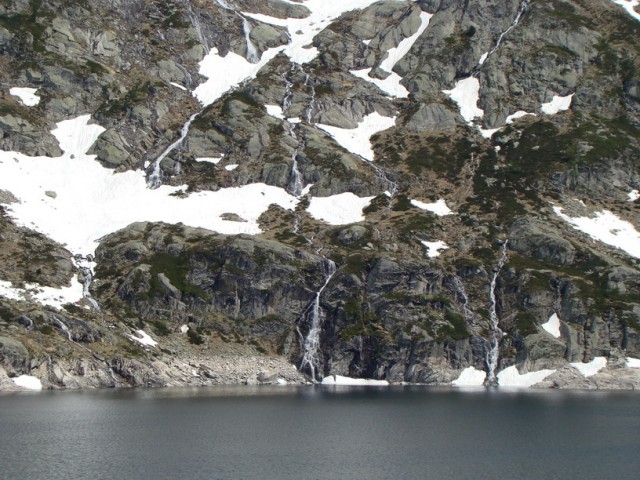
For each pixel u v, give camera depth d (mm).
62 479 69688
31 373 125438
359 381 145750
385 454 82125
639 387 142000
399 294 151375
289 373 144875
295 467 75500
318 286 153375
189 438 88312
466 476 73000
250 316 150500
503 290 155375
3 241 152000
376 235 165500
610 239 171125
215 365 140875
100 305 144875
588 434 93812
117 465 75062
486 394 131125
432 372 144875
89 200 175875
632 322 148500
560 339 148750
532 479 72000
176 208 174625
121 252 157000
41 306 137000
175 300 147625
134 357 134625
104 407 108125
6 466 74062
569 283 152875
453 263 160500
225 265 152750
